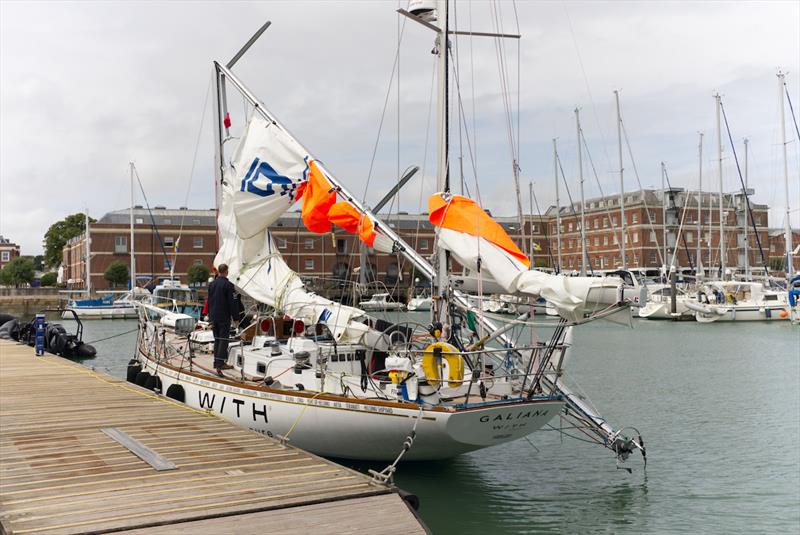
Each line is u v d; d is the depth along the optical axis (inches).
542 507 347.9
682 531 318.7
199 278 2645.2
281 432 372.2
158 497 226.1
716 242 3011.8
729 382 730.2
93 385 492.7
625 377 768.9
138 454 281.4
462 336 394.0
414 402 333.7
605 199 3230.8
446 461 402.3
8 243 5364.2
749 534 315.3
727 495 367.2
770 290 1844.2
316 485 240.4
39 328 730.2
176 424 345.1
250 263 455.2
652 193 3115.2
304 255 2378.2
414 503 232.1
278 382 389.4
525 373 353.4
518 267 317.7
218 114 583.5
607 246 3164.4
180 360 478.3
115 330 1556.3
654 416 558.6
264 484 241.4
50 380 521.3
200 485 239.6
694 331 1453.0
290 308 422.6
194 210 3093.0
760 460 431.5
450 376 342.0
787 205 1825.8
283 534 198.2
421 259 406.9
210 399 411.5
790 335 1338.6
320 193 435.2
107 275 2598.4
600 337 1322.6
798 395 649.0
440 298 377.7
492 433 341.1
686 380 744.3
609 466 420.8
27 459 274.8
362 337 392.2
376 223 418.3
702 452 451.5
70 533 192.7
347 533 199.8
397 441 343.0
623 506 350.0
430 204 358.6
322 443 362.9
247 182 441.1
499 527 321.4
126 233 2851.9
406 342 385.4
